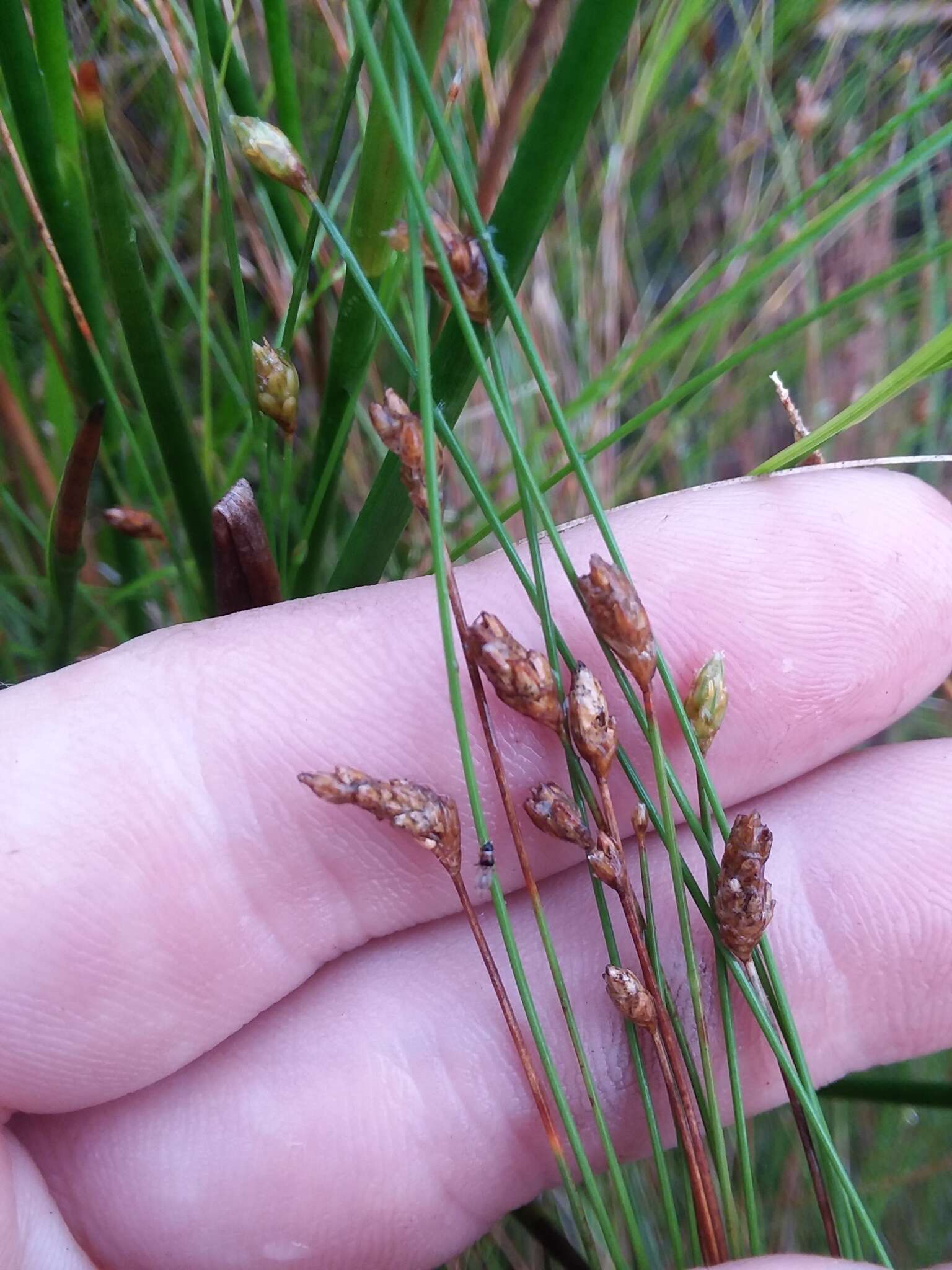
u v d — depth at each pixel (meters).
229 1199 0.05
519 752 0.05
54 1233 0.05
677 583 0.05
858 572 0.05
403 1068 0.05
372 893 0.05
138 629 0.07
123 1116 0.05
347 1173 0.05
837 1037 0.05
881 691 0.05
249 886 0.05
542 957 0.05
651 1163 0.07
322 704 0.05
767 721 0.05
